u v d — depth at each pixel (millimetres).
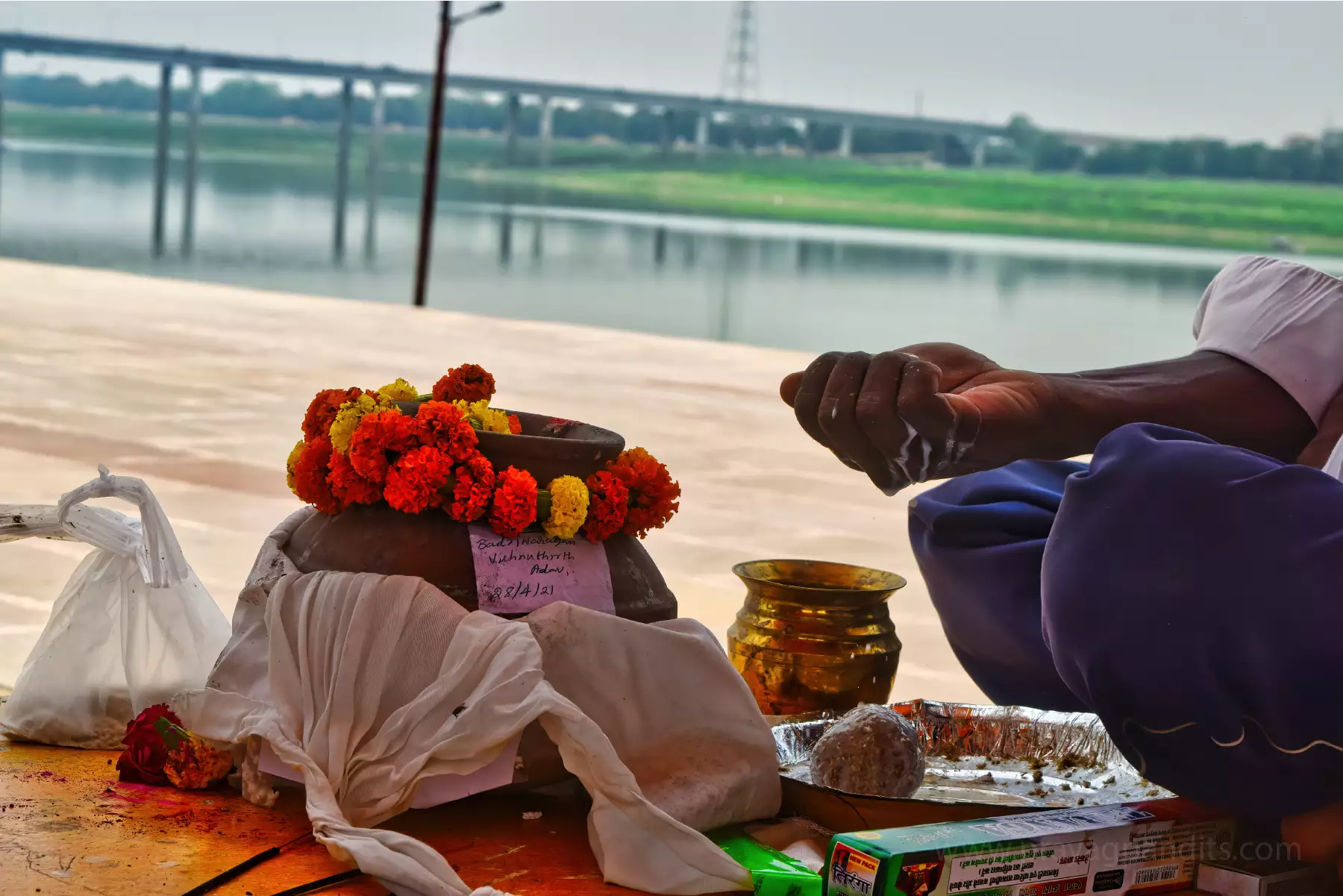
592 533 2248
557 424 2498
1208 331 2424
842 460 1822
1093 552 1888
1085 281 39750
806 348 29656
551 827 2174
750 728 2191
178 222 57281
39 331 14219
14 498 5965
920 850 1791
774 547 6141
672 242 52156
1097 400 2072
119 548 2475
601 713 2113
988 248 47750
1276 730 1771
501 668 2004
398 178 70312
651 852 1954
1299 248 42688
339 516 2262
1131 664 1827
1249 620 1755
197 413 9109
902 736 2203
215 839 2027
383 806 2012
